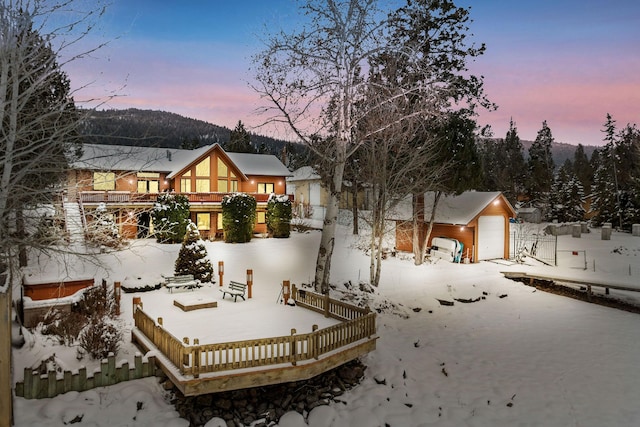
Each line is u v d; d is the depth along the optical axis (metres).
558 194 51.00
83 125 10.60
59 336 11.89
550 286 23.17
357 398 11.69
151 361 10.84
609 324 17.61
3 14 8.99
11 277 9.17
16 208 10.27
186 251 18.78
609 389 12.33
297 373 10.30
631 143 54.81
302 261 24.05
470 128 24.34
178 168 33.22
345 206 45.75
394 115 18.61
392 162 22.20
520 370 13.67
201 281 18.70
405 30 19.94
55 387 9.86
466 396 12.19
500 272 24.17
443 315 18.41
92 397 9.94
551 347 15.38
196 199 31.83
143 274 18.38
